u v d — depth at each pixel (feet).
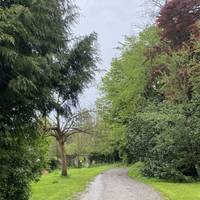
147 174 107.45
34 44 35.65
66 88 42.22
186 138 94.63
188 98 102.37
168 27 119.34
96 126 144.77
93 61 42.42
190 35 109.81
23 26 32.99
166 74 111.24
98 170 170.81
